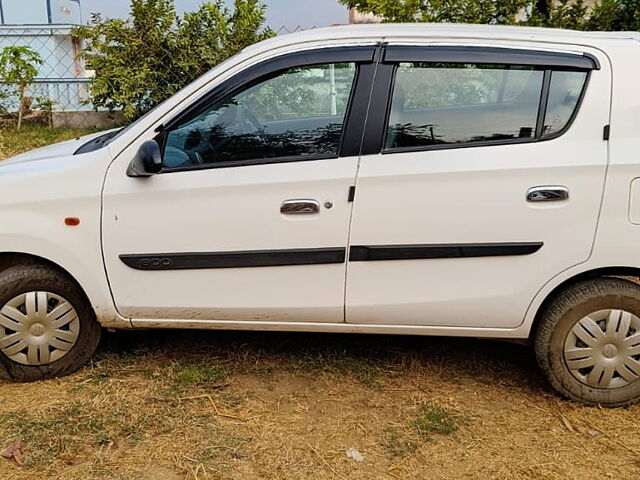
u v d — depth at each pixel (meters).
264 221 3.03
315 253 3.04
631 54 2.96
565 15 6.86
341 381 3.42
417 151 2.99
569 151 2.92
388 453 2.81
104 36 7.77
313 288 3.10
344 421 3.05
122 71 7.58
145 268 3.12
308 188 2.99
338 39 3.10
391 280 3.06
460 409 3.18
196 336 3.90
